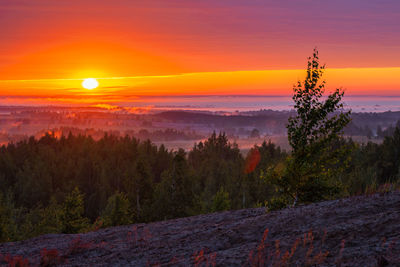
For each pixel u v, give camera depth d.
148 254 8.09
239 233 8.40
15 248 10.59
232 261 6.03
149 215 44.28
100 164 118.69
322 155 12.38
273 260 5.65
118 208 39.94
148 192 46.72
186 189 46.22
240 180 79.25
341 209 8.91
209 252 7.53
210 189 80.38
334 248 5.89
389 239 5.73
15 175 118.62
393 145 75.00
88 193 109.50
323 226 7.64
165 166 126.12
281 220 8.83
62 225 37.25
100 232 12.12
